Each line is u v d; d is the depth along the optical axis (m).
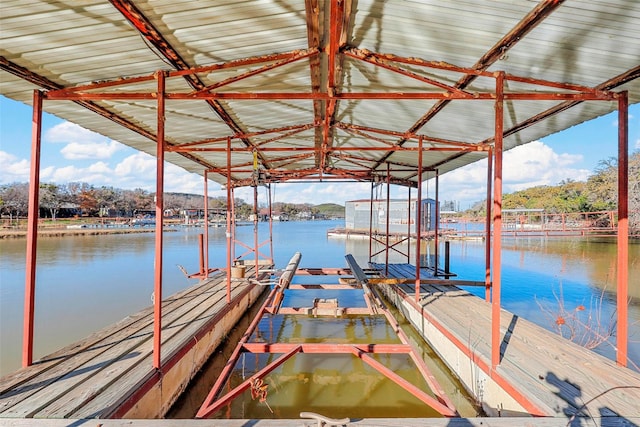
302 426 1.83
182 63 2.60
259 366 3.99
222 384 2.57
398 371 3.83
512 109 3.46
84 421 1.90
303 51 2.50
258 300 7.12
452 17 2.07
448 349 3.71
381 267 8.38
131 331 3.53
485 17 2.03
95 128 4.18
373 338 4.93
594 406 2.09
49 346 4.70
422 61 2.51
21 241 19.17
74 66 2.56
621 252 2.71
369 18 2.14
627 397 2.20
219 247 18.39
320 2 2.05
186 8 1.96
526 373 2.55
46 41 2.21
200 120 4.15
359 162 7.74
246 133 4.88
